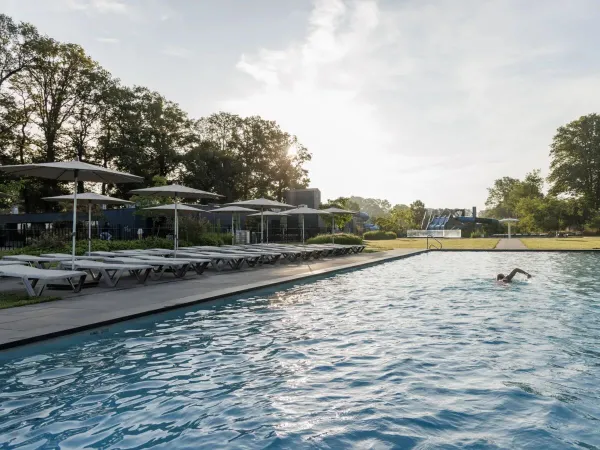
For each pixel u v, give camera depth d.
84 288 10.70
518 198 87.19
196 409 3.94
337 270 15.76
